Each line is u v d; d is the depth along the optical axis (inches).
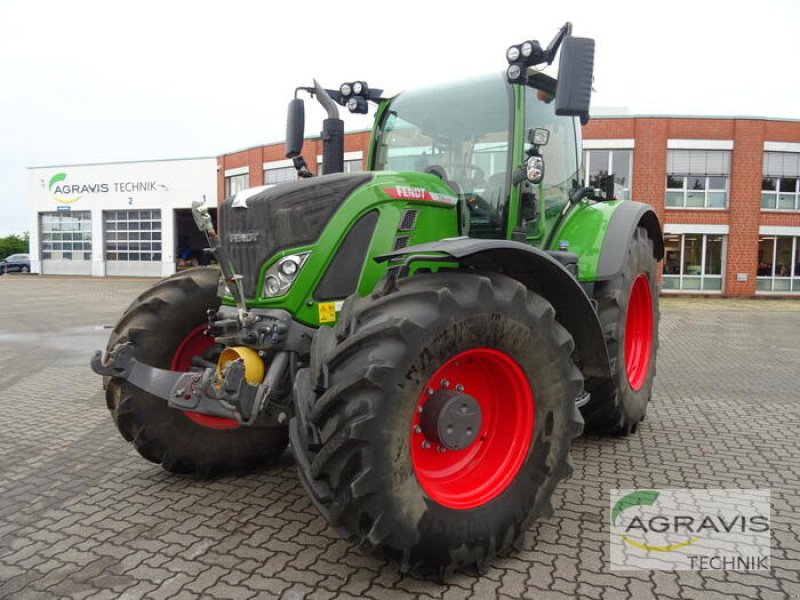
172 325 136.4
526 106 149.7
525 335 101.8
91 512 124.3
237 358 110.6
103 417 201.6
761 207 836.6
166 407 134.6
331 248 115.0
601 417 166.6
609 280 161.9
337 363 91.9
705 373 279.9
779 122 823.1
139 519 120.6
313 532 114.2
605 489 135.6
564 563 103.1
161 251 1300.4
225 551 106.9
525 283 117.4
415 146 162.4
